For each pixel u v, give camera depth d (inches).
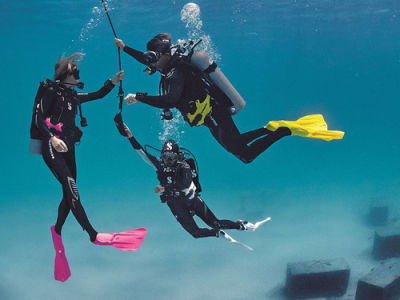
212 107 137.3
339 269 499.8
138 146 153.8
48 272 647.8
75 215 130.2
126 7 836.6
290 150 1862.7
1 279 625.3
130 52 131.0
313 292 506.0
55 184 1462.8
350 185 1084.5
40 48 1390.3
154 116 2610.7
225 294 557.6
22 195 1183.6
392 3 893.2
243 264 627.2
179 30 1049.5
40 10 857.5
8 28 1052.5
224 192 1055.6
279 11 928.3
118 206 960.3
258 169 1480.1
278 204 909.2
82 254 688.4
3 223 869.2
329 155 1813.5
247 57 1894.7
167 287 582.6
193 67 133.0
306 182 1186.0
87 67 2043.6
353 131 2721.5
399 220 735.7
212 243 703.7
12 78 2374.5
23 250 724.0
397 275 470.9
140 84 2564.0
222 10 884.6
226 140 140.6
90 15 901.8
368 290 461.1
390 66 2272.4
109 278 615.8
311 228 737.6
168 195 155.3
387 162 1628.9
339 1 861.8
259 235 720.3
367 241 660.7
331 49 1710.1
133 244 130.4
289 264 522.0
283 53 1770.4
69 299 574.9
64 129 131.9
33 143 133.2
